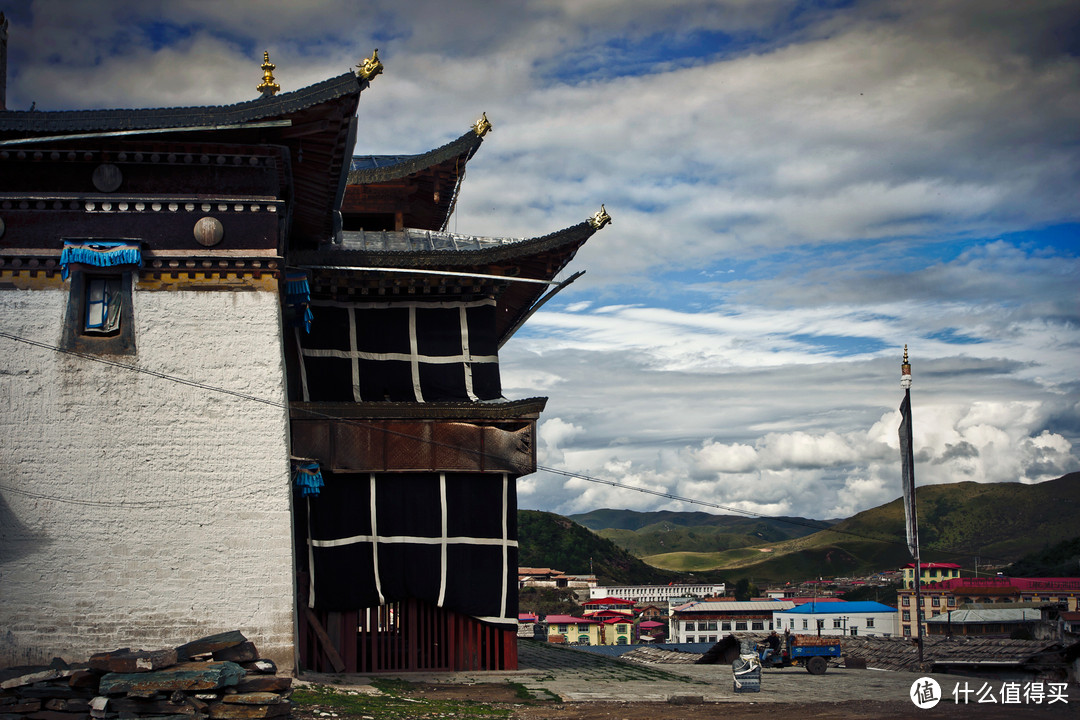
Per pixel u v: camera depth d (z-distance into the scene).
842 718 21.25
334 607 25.77
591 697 23.70
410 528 26.56
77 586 21.41
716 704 23.72
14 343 22.11
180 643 21.42
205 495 22.11
